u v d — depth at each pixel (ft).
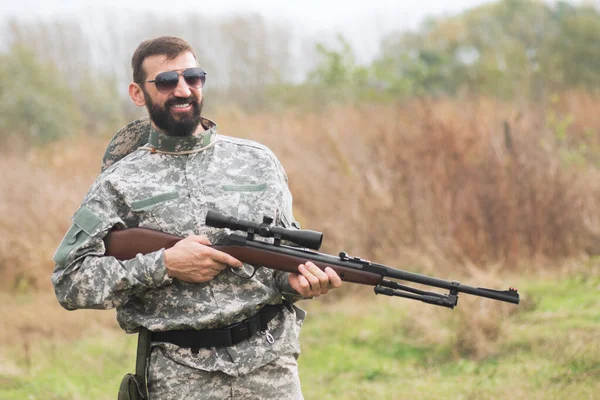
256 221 10.34
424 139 29.14
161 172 10.44
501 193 27.27
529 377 16.92
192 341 10.00
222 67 101.45
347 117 36.68
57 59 117.08
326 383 18.88
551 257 26.53
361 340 21.57
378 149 29.81
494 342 19.44
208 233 10.28
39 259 32.04
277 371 10.19
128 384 10.07
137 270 9.78
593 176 29.43
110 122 95.25
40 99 76.18
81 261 10.07
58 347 23.27
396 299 24.41
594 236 26.66
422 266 26.13
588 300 21.66
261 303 10.13
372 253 27.22
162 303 10.07
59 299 10.16
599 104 38.83
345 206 28.63
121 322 10.39
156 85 10.19
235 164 10.61
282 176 10.91
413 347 20.53
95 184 10.55
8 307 27.99
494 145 28.63
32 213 33.58
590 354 17.33
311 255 10.01
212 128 10.77
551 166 28.58
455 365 18.76
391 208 27.81
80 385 19.84
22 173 38.01
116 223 10.27
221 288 10.10
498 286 22.45
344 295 26.12
